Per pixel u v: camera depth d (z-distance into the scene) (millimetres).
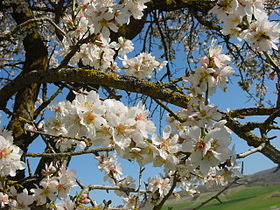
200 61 405
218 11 425
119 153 376
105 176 847
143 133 372
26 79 739
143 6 493
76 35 646
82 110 370
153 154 388
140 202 712
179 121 583
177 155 452
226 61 404
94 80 669
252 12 408
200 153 385
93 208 593
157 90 616
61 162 648
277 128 509
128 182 809
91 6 490
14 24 1622
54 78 698
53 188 605
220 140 387
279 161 471
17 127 1041
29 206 602
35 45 1286
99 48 702
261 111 561
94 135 364
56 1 1585
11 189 597
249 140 517
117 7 488
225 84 409
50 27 1408
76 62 740
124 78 655
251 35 426
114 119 363
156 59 762
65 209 581
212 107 403
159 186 675
